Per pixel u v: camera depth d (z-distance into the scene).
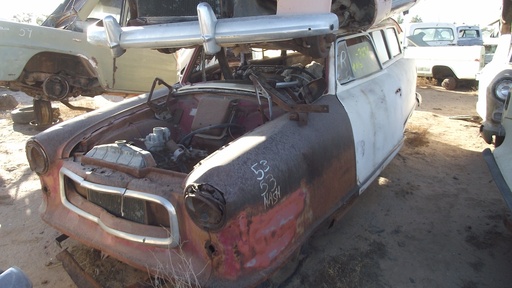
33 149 2.93
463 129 6.57
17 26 5.43
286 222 2.37
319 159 2.68
